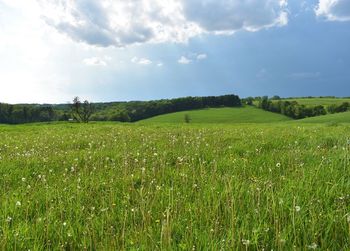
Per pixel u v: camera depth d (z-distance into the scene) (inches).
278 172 306.0
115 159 415.2
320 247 170.6
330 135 565.3
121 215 225.0
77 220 214.7
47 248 184.7
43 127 1375.5
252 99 7800.2
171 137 616.7
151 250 173.3
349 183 246.1
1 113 5777.6
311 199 215.6
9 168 376.8
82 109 3700.8
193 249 167.3
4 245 181.2
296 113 6038.4
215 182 266.4
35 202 254.4
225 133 719.7
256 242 171.0
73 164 375.2
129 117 6028.5
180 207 223.9
